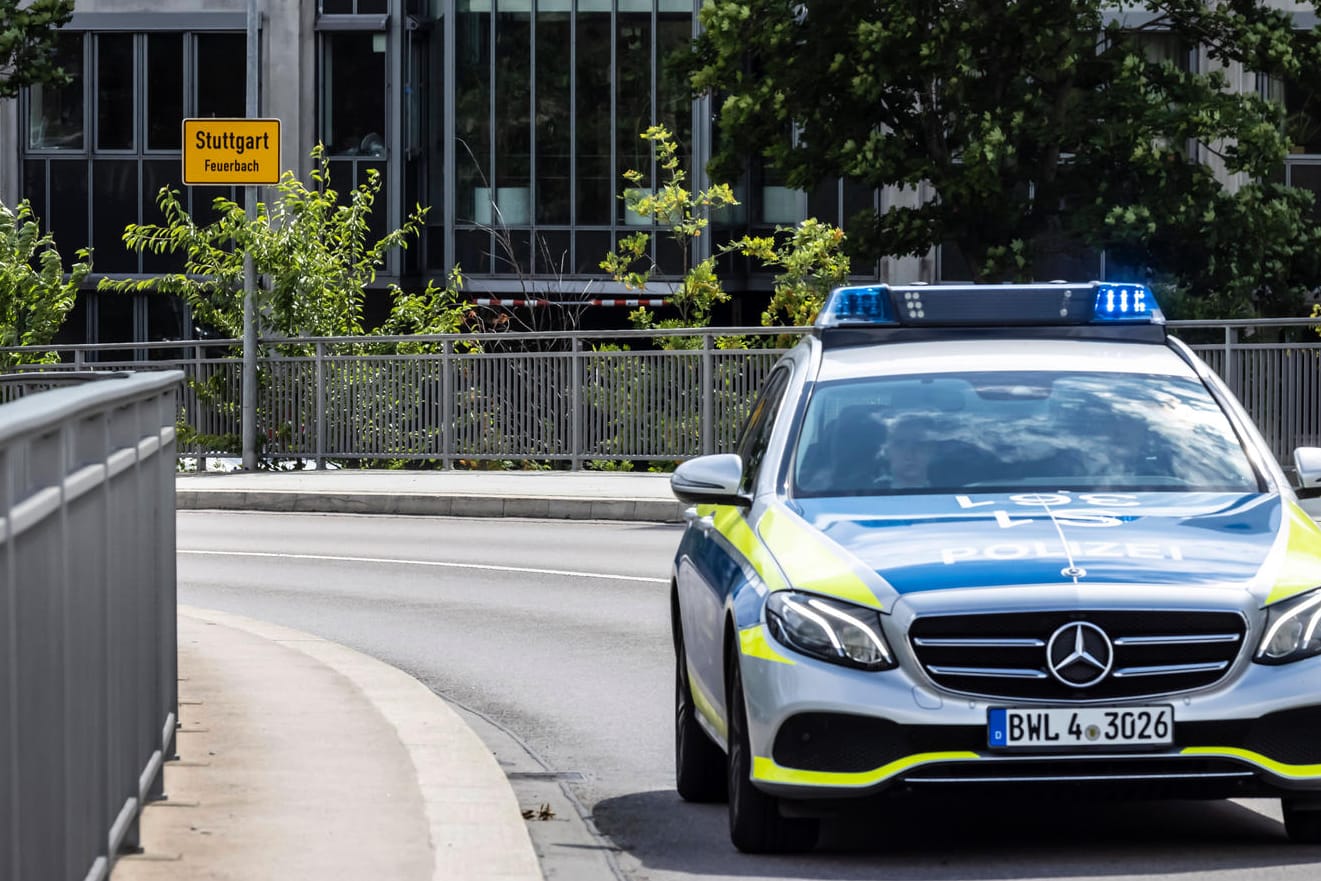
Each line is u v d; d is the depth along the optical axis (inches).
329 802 634.8
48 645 393.1
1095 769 545.0
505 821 609.6
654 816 674.2
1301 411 1920.5
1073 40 2281.0
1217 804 661.9
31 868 374.0
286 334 2470.5
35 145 3474.4
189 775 679.1
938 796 555.5
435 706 834.8
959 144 2319.1
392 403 2294.5
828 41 2321.6
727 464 650.8
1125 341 698.8
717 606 618.5
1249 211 2331.4
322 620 1230.3
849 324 698.2
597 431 2182.6
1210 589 550.3
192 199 3464.6
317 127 3452.3
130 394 508.4
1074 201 2359.7
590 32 3267.7
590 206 3275.1
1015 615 546.0
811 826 587.5
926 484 629.9
